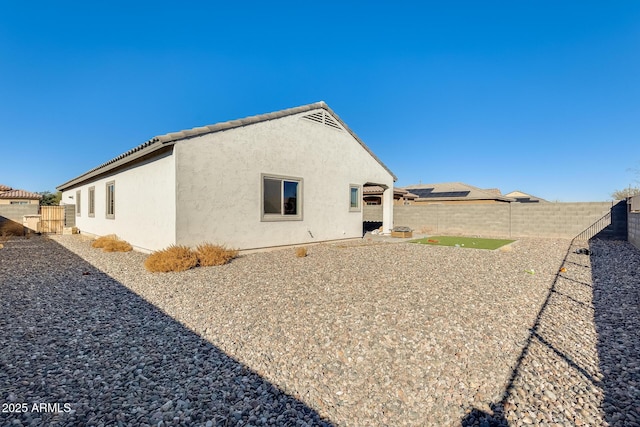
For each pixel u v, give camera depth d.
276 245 10.41
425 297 5.00
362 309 4.41
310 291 5.35
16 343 3.26
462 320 3.99
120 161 10.43
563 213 15.16
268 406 2.27
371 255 9.43
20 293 5.19
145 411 2.18
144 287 5.62
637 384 2.56
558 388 2.51
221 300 4.85
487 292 5.33
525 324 3.89
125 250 10.14
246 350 3.15
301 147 11.23
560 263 8.21
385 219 15.92
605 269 7.40
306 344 3.29
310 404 2.30
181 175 8.18
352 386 2.54
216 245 8.45
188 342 3.33
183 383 2.55
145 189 9.67
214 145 8.83
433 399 2.37
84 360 2.91
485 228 17.19
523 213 16.08
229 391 2.45
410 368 2.81
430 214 19.05
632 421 2.11
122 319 4.02
